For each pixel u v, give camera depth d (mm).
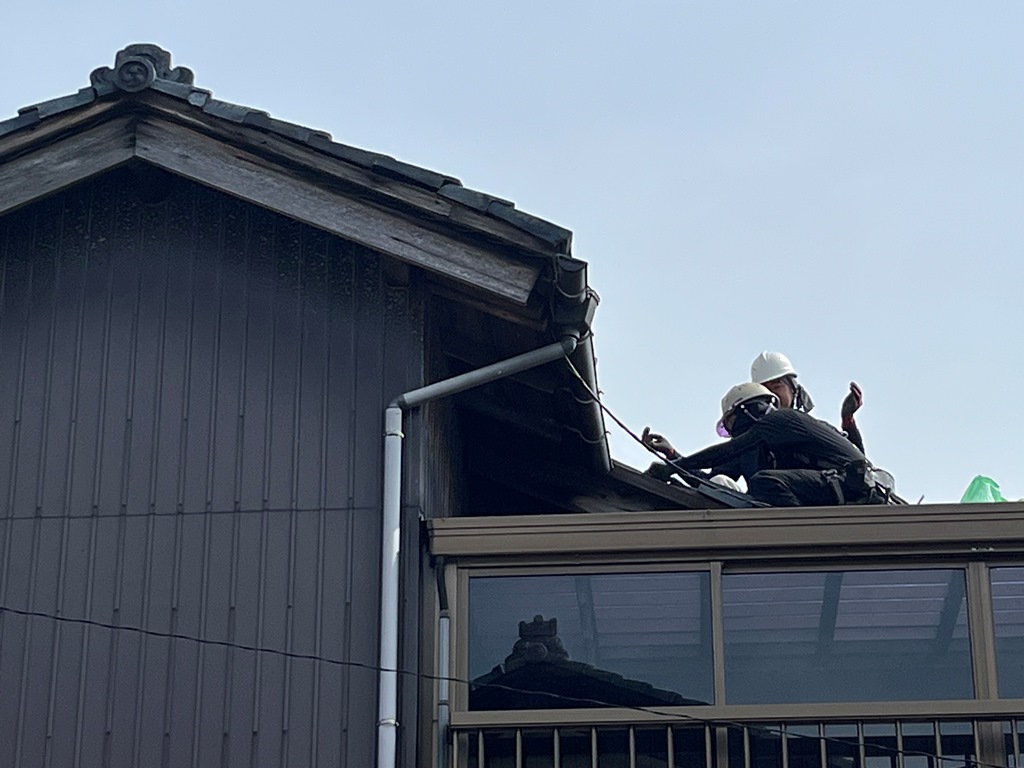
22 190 10641
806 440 11164
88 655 9984
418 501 10195
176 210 10930
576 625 10109
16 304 10742
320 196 10531
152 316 10680
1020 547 10078
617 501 12789
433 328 10938
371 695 9805
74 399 10516
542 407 11984
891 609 10070
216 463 10328
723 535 10148
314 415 10391
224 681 9883
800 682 9961
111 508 10273
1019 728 9758
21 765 9781
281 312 10641
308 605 9992
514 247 10250
